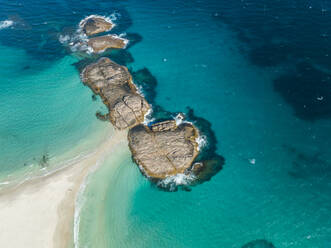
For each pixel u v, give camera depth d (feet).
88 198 131.95
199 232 122.72
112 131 160.86
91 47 224.94
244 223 124.98
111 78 189.88
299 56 207.00
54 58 219.41
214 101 181.37
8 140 159.84
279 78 192.65
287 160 147.33
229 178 140.67
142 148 148.15
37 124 169.27
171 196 134.10
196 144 153.58
